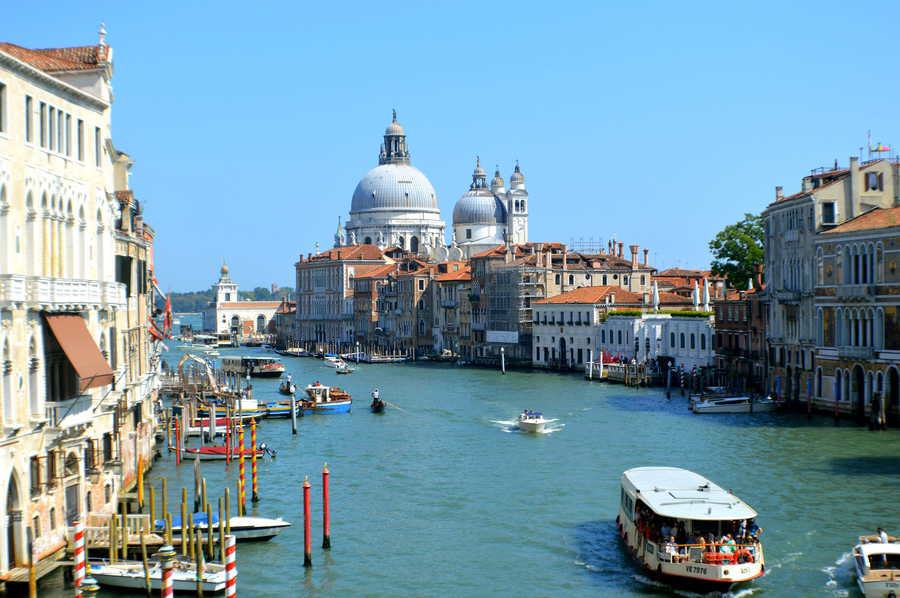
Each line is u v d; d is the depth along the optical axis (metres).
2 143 33.12
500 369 149.88
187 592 38.12
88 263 41.06
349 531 47.94
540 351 146.38
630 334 124.44
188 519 42.03
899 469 58.88
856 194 82.50
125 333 50.50
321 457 67.56
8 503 34.41
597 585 40.06
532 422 76.88
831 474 57.69
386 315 197.12
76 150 39.88
